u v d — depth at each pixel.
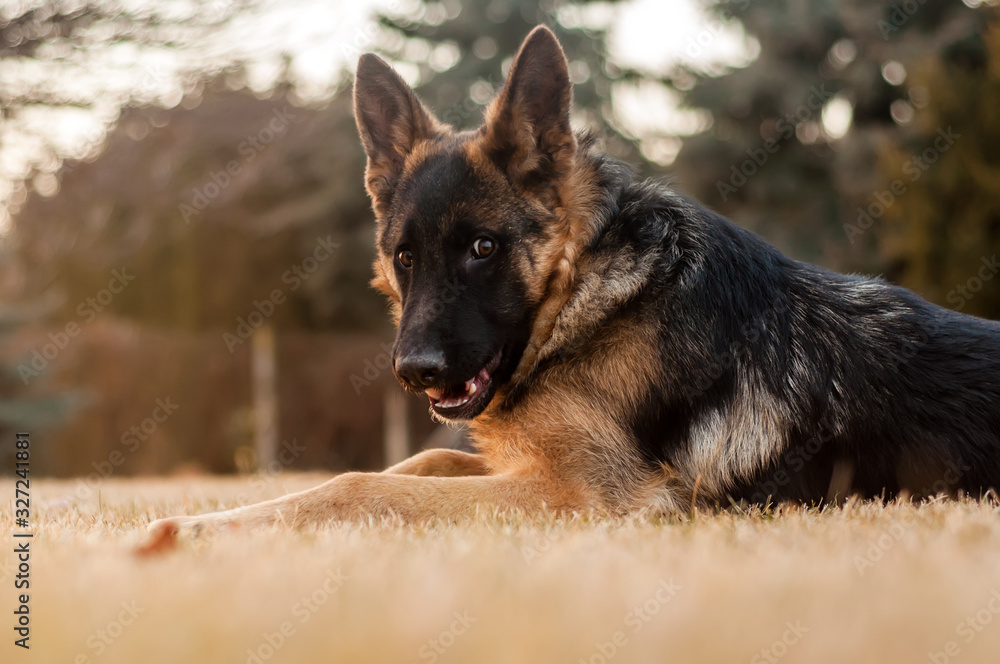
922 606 1.68
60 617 1.68
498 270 3.99
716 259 3.93
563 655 1.45
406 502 3.48
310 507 3.40
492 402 4.07
